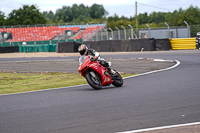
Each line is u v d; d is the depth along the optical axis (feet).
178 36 248.73
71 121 42.37
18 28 424.87
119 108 48.83
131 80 86.07
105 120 41.88
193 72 92.94
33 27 427.33
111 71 73.87
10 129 40.06
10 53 309.63
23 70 140.05
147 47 222.48
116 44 241.76
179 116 42.24
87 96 62.49
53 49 311.27
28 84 97.81
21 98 66.39
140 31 285.64
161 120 40.65
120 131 36.63
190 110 45.21
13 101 62.59
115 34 278.05
